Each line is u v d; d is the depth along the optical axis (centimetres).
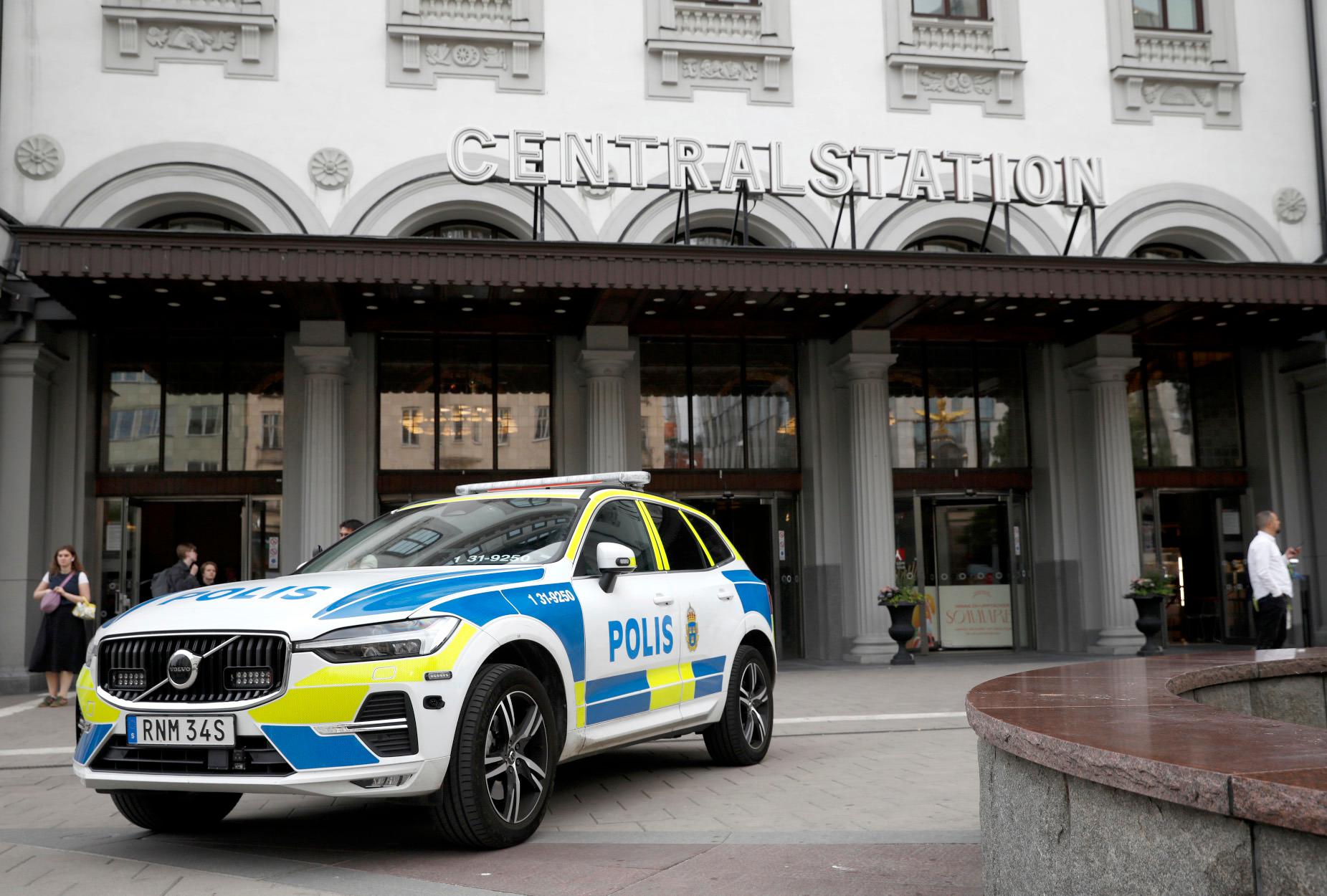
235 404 1616
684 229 1653
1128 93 1772
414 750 471
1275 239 1786
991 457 1841
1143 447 1870
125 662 502
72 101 1517
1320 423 1825
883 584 1656
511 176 1374
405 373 1666
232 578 1593
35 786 764
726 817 581
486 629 510
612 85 1642
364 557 617
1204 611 1873
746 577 786
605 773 730
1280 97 1822
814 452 1739
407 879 457
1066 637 1792
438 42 1606
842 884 438
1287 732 302
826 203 1669
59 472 1538
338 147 1568
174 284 1352
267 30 1569
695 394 1750
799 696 1223
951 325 1748
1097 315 1672
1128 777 268
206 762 474
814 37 1702
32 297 1475
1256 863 239
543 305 1550
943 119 1722
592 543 630
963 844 498
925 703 1126
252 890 446
